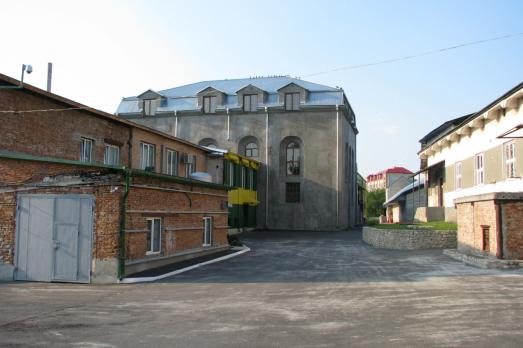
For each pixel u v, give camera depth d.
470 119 23.41
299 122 41.59
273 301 10.36
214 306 9.91
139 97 44.56
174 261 17.50
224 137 42.72
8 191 14.81
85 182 14.46
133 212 14.78
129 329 7.96
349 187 46.69
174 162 31.28
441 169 31.84
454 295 10.44
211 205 21.22
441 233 21.69
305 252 22.39
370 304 9.71
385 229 23.62
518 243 14.93
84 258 14.23
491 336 6.97
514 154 19.42
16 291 12.42
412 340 6.88
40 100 19.75
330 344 6.81
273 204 41.38
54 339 7.36
